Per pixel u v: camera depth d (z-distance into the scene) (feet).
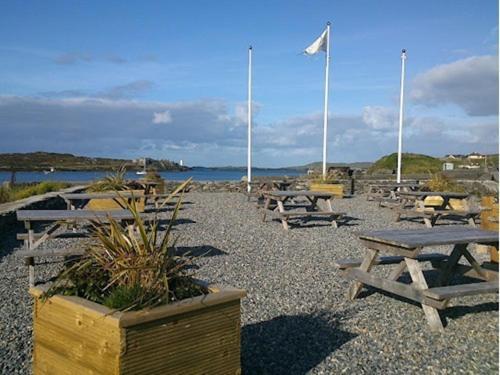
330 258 27.32
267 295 19.29
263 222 43.73
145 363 9.39
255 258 27.09
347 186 79.15
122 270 10.71
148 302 9.83
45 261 25.98
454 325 16.11
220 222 43.24
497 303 18.56
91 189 51.47
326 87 77.20
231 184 82.48
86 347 9.73
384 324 16.08
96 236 12.89
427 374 12.46
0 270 23.77
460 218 49.08
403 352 13.83
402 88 75.87
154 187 63.62
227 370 10.71
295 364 12.89
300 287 20.58
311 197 47.42
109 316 9.21
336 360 13.17
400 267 18.08
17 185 67.00
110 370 9.22
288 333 15.11
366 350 13.91
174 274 11.31
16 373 12.02
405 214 45.65
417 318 16.75
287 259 26.91
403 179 87.40
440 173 75.20
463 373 12.54
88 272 11.25
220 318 10.57
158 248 11.61
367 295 19.44
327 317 16.70
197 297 10.41
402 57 75.41
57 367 10.47
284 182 66.28
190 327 10.05
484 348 14.21
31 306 17.54
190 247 30.40
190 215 48.14
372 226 42.39
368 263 18.28
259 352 13.61
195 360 10.14
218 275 22.68
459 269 19.39
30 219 23.30
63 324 10.28
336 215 41.24
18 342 13.97
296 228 40.37
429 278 22.21
